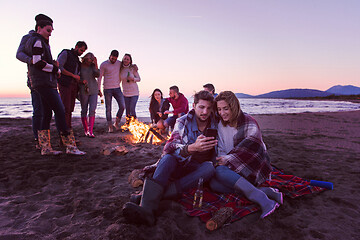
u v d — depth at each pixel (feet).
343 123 31.04
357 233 5.63
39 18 11.32
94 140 17.52
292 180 8.88
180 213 6.53
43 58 11.25
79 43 15.03
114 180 9.18
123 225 5.70
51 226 5.88
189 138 7.76
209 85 14.02
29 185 8.58
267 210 6.41
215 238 5.46
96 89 18.61
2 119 31.50
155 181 6.22
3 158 11.82
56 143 15.65
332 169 10.79
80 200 7.26
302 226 5.94
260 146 7.38
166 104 20.42
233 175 6.97
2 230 5.60
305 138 19.31
